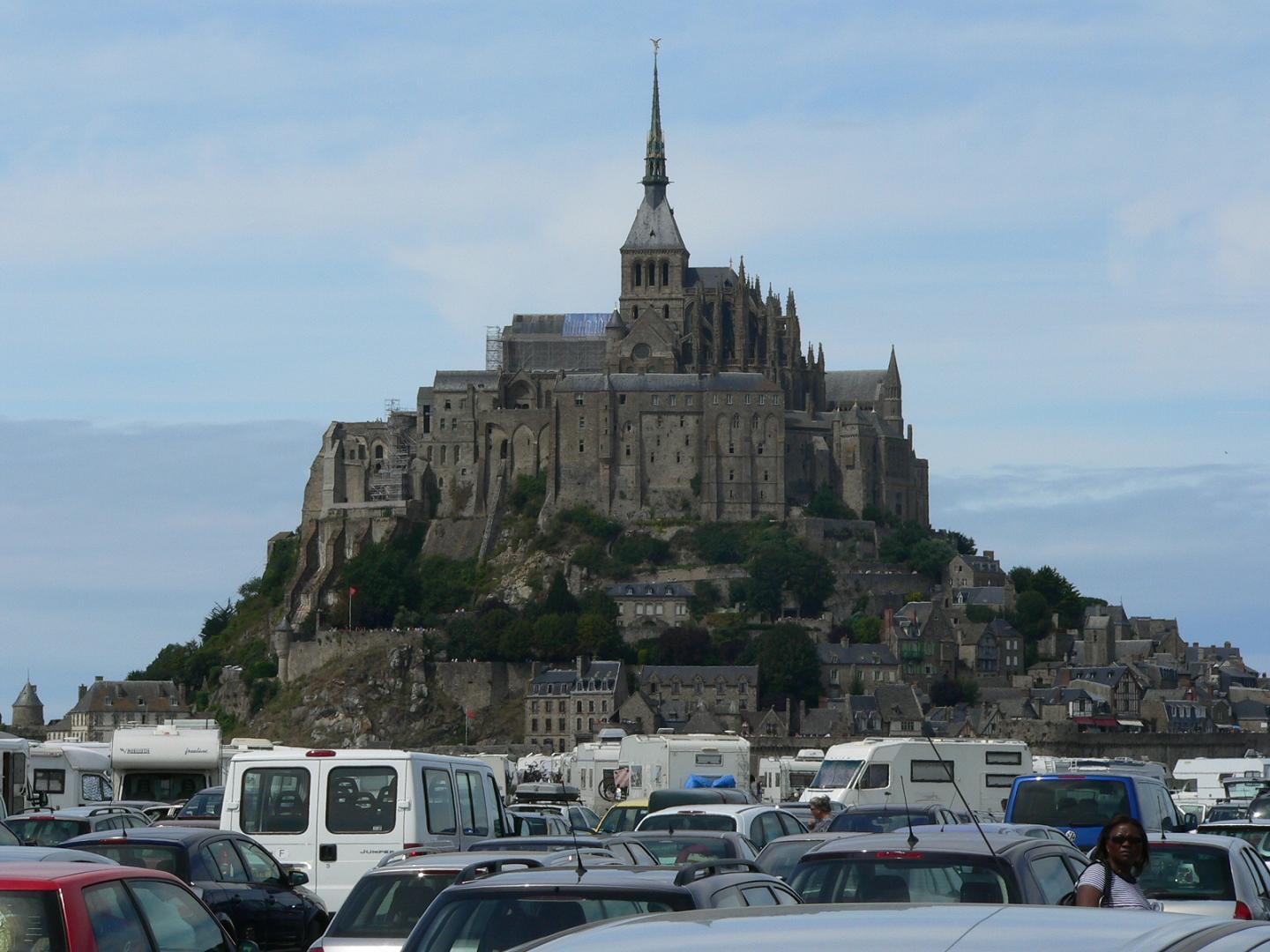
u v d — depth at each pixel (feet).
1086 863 143.13
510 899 104.73
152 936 108.68
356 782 194.59
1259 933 51.70
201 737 369.91
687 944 51.29
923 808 237.86
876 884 127.34
